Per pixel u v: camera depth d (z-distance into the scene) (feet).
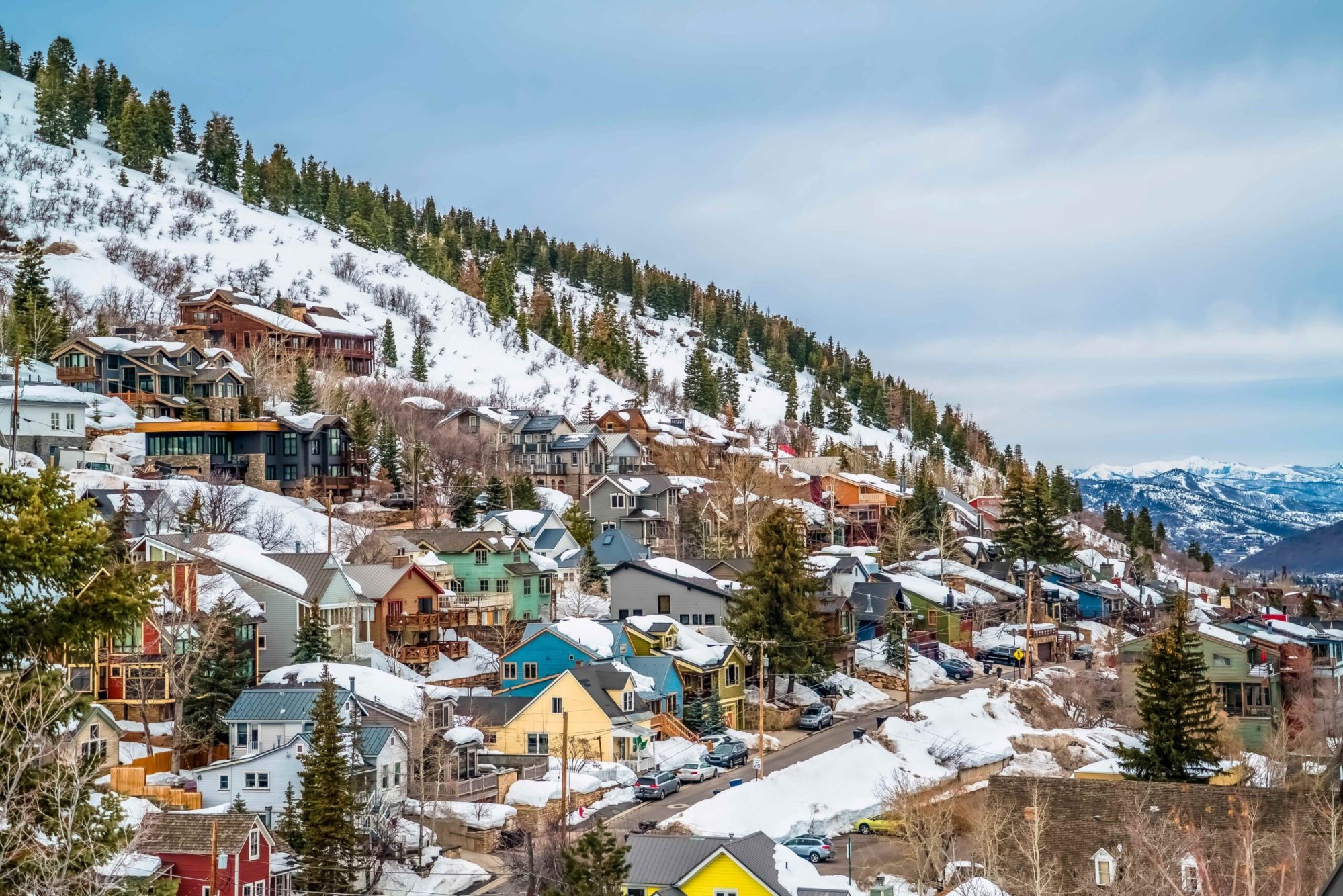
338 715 212.43
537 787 238.07
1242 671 323.57
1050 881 181.78
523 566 361.30
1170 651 258.78
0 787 104.99
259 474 423.64
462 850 220.23
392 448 462.19
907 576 435.53
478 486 453.58
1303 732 294.66
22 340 471.21
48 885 100.94
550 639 297.33
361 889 193.06
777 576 325.42
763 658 265.95
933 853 200.34
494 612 348.38
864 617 382.42
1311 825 188.96
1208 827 193.06
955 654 404.57
